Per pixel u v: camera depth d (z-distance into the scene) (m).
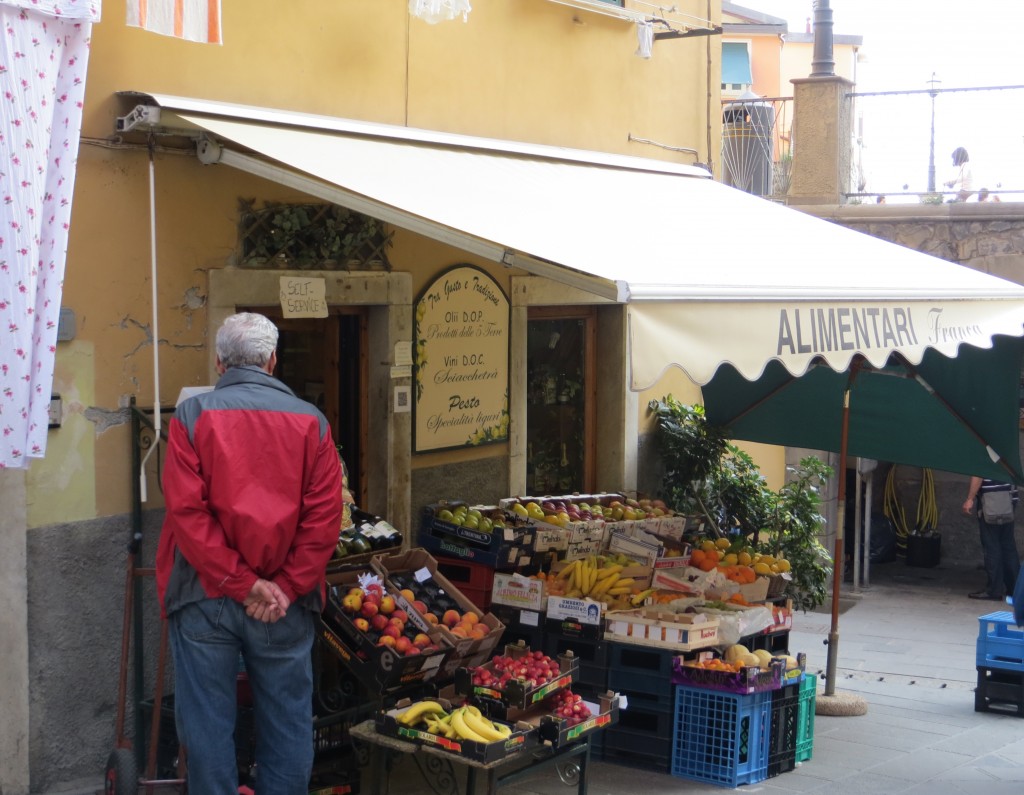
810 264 7.10
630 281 5.02
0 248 4.76
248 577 4.51
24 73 4.81
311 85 7.12
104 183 6.02
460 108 8.22
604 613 6.89
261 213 6.71
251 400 4.63
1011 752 7.61
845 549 15.53
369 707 5.93
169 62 6.32
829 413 9.90
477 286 8.33
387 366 7.65
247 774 5.57
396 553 6.63
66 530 5.88
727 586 7.36
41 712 5.80
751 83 25.52
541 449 9.52
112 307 6.07
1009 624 8.66
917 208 12.50
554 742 5.47
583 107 9.42
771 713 6.85
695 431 10.30
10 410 4.83
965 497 15.64
